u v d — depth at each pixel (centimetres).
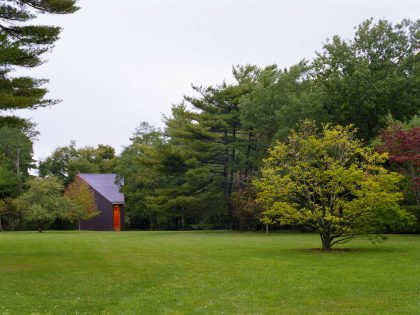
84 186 5662
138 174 5703
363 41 4144
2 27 1745
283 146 1997
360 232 1944
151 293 1053
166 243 2525
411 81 3838
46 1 1717
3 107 1619
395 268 1378
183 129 4369
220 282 1187
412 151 2436
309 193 1956
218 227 5156
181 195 4450
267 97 4000
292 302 941
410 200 2845
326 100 3897
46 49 1812
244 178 4131
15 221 5762
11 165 6125
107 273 1368
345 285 1113
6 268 1488
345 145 1967
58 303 957
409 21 4134
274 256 1759
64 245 2397
